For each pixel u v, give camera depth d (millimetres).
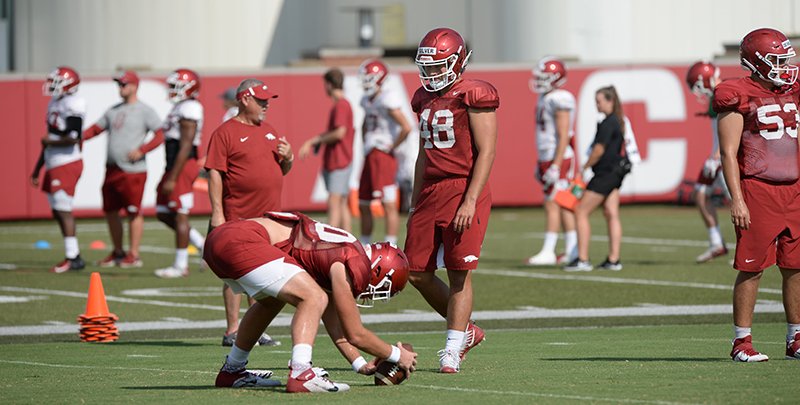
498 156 90438
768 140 27844
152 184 87000
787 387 23891
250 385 25656
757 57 27641
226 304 35719
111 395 24625
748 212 27812
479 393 23656
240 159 34531
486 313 43406
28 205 85000
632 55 105000
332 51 94375
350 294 24109
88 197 86250
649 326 39438
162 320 42281
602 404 21969
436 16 114438
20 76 84438
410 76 88438
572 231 57250
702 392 23297
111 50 106188
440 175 27859
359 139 89312
